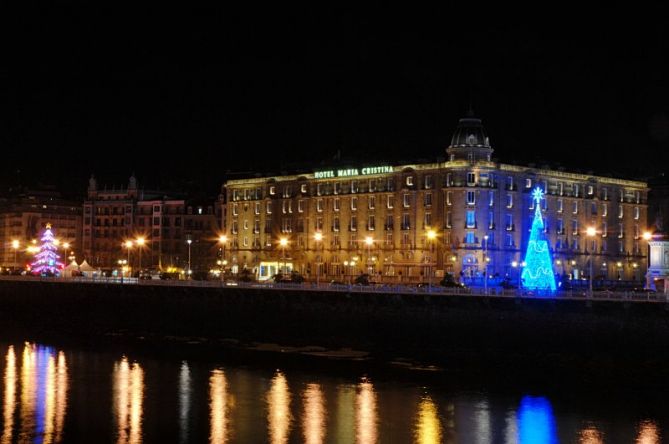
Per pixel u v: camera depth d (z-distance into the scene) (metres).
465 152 191.00
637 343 105.69
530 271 145.50
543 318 112.69
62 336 150.62
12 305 194.38
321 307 136.75
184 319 158.00
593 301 109.06
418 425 78.94
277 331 142.25
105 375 105.31
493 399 89.50
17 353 126.19
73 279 187.00
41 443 73.88
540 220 147.75
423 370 108.06
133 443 73.75
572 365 108.50
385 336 128.00
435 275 192.00
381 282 195.12
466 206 189.38
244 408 86.00
